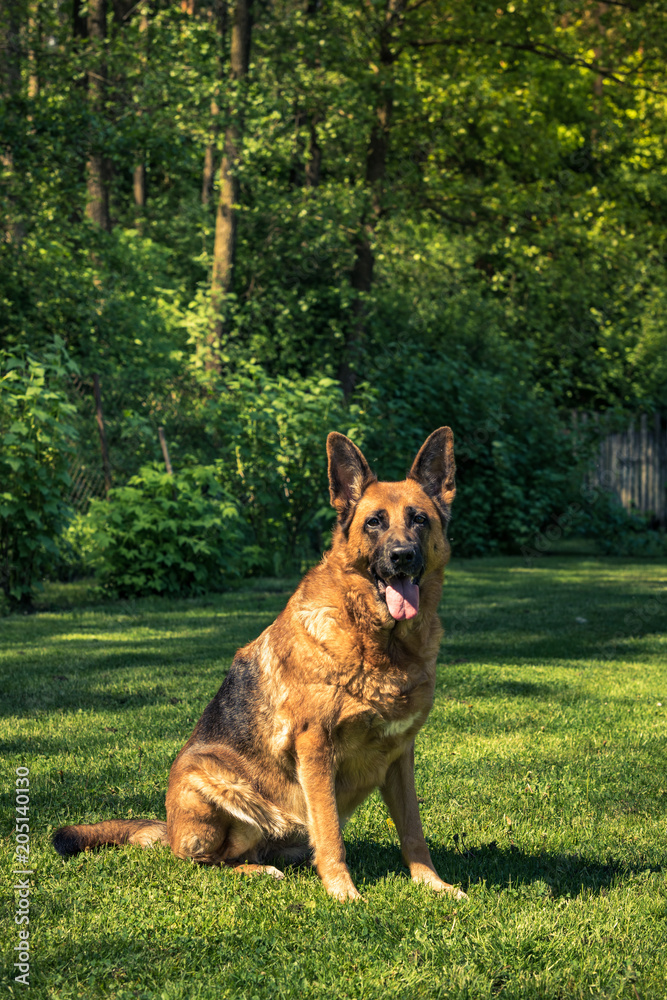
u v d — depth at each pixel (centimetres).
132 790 452
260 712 363
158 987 269
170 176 2328
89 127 1465
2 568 1050
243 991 267
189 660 770
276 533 1405
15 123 1399
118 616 1021
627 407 2211
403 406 1717
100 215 2016
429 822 422
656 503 2080
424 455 382
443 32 1977
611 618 1013
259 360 1744
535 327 2194
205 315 1587
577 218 2061
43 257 1648
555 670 757
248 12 1698
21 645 846
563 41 2169
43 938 296
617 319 2361
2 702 629
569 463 1894
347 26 1762
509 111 2036
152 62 1585
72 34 1700
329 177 2197
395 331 1994
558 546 2002
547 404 1908
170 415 1424
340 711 341
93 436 1322
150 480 1180
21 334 1543
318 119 1908
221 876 347
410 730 353
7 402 1014
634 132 2530
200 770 358
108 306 1650
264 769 361
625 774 494
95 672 723
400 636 345
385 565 333
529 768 500
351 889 336
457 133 2020
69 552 1252
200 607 1088
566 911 318
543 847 393
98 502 1165
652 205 2716
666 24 1988
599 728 585
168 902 324
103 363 1577
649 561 1730
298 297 1892
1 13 1438
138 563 1161
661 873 361
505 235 2052
